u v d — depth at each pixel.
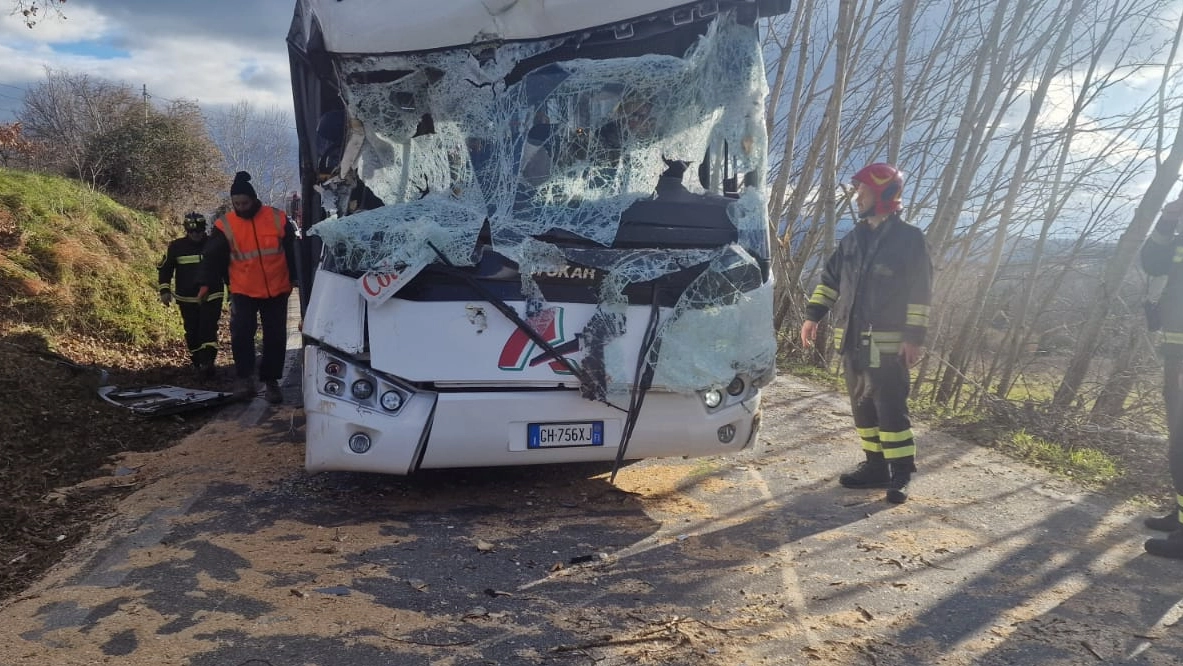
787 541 4.64
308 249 6.16
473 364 4.62
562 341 4.70
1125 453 6.63
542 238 4.76
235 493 5.34
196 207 25.06
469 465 4.75
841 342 5.55
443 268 4.61
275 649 3.32
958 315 10.86
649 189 5.11
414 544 4.53
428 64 5.02
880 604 3.83
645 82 5.10
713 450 5.09
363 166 5.13
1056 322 9.75
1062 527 4.92
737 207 5.08
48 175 16.55
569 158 5.08
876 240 5.35
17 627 3.48
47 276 10.27
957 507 5.28
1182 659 3.35
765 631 3.55
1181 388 4.45
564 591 3.95
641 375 4.78
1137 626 3.64
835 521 4.98
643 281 4.81
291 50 5.89
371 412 4.59
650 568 4.24
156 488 5.42
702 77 5.17
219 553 4.32
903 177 5.34
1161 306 4.84
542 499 5.34
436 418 4.58
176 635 3.42
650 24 5.11
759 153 5.29
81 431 6.56
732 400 5.07
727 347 4.95
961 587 4.04
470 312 4.63
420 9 4.95
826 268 5.76
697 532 4.77
